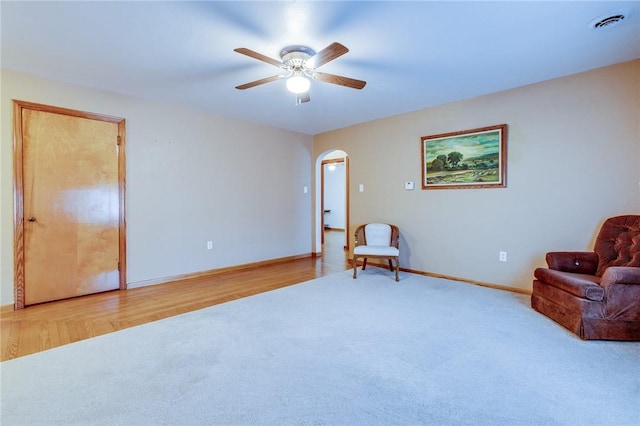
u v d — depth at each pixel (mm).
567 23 2180
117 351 2164
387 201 4738
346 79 2568
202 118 4309
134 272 3744
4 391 1715
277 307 3041
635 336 2256
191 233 4234
